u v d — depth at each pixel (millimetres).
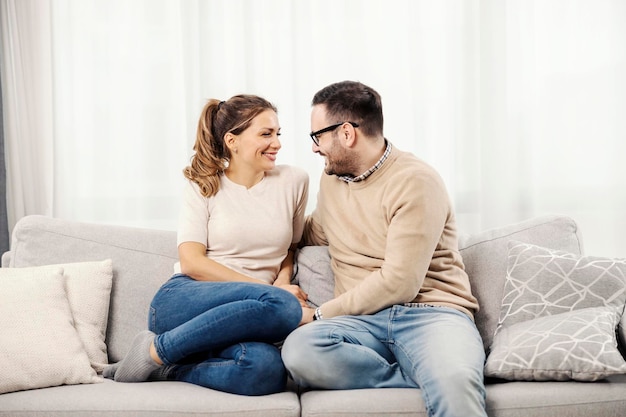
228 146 2412
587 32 3162
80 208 3182
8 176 3148
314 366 1952
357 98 2266
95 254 2500
